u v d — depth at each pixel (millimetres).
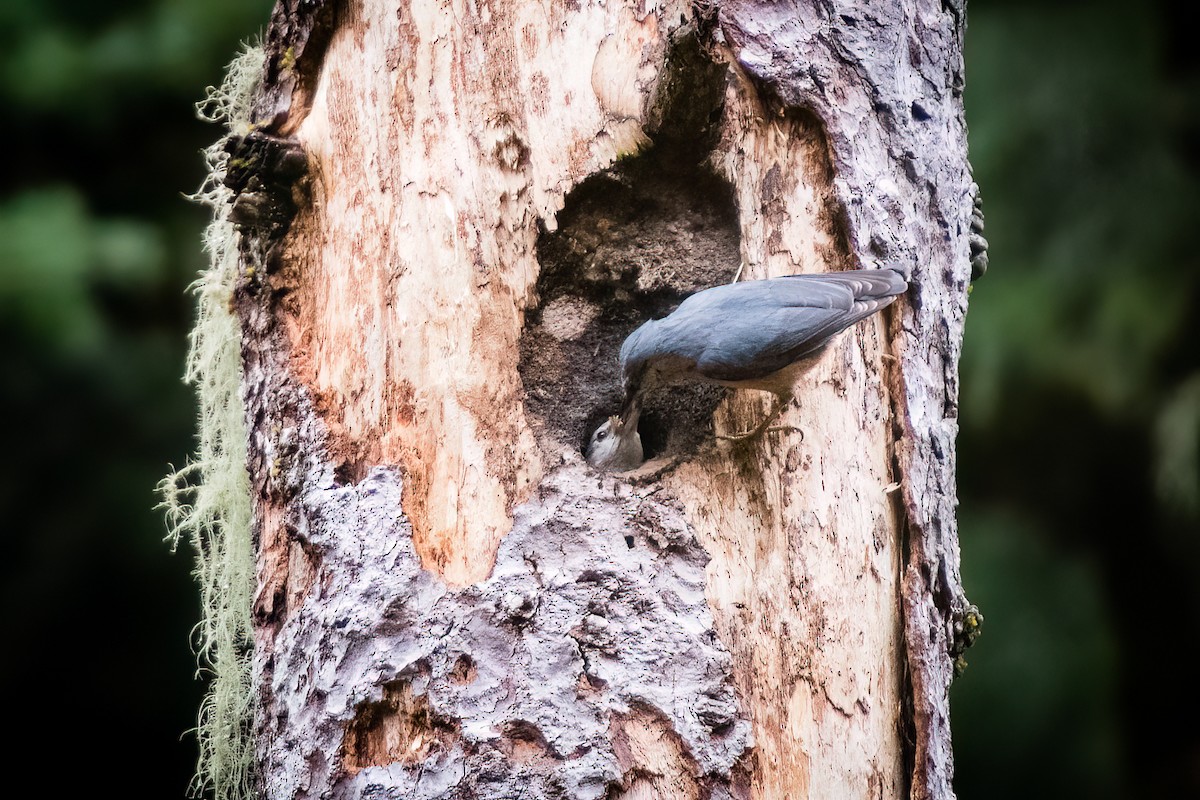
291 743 5668
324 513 5676
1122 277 6180
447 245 5680
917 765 5676
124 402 6215
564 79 5688
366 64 5699
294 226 5715
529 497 5660
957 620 5711
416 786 5637
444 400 5672
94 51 6270
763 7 5691
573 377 5715
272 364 5707
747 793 5641
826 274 5676
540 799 5629
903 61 5715
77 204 6098
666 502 5660
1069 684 6086
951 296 5727
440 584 5652
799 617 5664
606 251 5715
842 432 5684
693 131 5680
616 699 5637
